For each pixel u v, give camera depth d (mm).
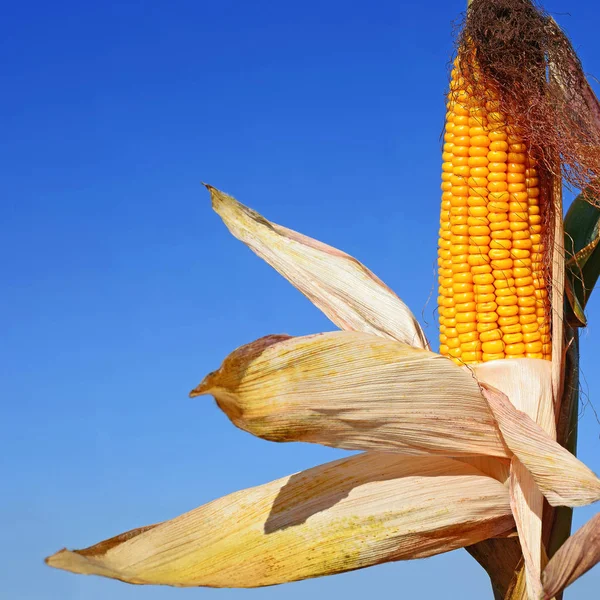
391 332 862
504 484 805
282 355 772
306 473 824
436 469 812
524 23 825
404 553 798
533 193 826
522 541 784
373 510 804
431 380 780
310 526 808
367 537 799
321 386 775
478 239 819
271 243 902
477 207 820
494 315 816
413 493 804
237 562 810
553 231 827
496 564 827
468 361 817
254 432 774
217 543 817
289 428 776
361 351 777
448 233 828
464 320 819
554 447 778
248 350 768
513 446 782
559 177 830
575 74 850
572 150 830
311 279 888
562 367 823
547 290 827
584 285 858
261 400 770
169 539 823
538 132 821
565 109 845
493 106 822
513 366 810
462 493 800
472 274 820
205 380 755
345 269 885
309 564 802
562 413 838
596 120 849
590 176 836
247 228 910
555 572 765
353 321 872
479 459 812
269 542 810
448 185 830
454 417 786
